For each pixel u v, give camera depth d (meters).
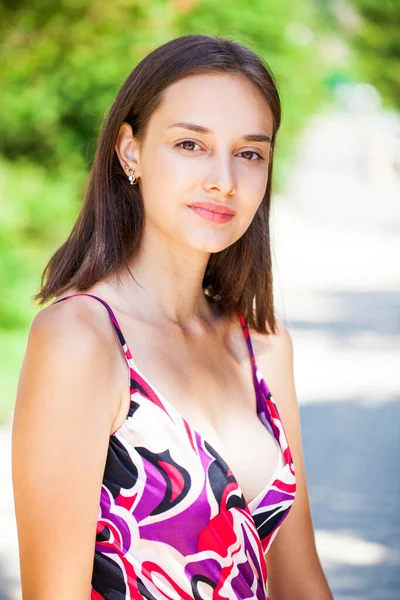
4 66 17.31
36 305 3.32
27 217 17.11
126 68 17.06
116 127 3.30
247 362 3.55
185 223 3.19
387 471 10.24
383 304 20.73
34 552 2.87
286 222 35.91
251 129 3.19
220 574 3.00
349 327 18.25
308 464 10.48
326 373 14.70
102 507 2.96
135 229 3.31
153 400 3.03
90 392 2.92
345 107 81.81
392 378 14.38
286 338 3.72
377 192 48.97
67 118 18.19
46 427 2.88
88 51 17.17
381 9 31.73
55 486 2.86
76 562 2.87
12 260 15.58
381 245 30.55
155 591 2.96
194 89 3.17
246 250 3.67
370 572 7.72
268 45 20.50
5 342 14.23
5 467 9.74
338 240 31.48
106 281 3.22
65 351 2.92
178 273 3.33
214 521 3.01
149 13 17.14
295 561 3.58
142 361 3.14
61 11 16.91
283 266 25.75
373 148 53.62
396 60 32.88
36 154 18.45
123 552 2.96
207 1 18.66
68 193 17.83
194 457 3.02
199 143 3.17
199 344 3.37
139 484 2.97
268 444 3.33
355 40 33.41
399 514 8.99
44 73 17.47
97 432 2.92
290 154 25.28
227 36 3.80
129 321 3.18
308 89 23.77
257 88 3.22
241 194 3.21
